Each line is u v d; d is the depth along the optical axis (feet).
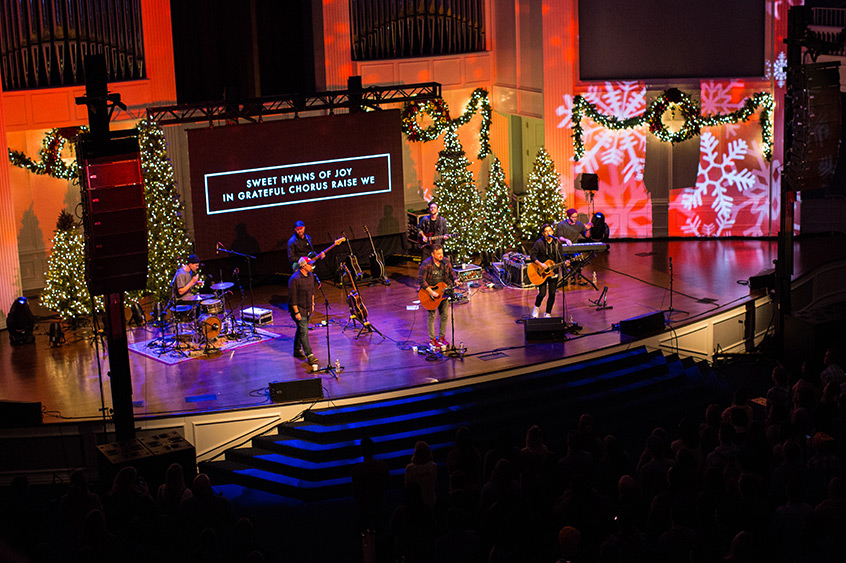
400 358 46.39
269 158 55.52
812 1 71.26
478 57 68.33
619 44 65.62
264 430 41.34
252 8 62.03
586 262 52.80
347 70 64.18
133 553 25.67
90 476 39.86
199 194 54.03
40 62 56.80
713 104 65.92
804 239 66.44
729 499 24.49
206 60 62.39
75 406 41.45
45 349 50.03
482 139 69.77
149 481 34.65
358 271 56.49
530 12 64.95
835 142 47.37
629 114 66.23
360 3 63.26
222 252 55.36
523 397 42.98
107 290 35.78
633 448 41.37
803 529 23.79
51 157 58.18
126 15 57.72
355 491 30.94
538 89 65.46
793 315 49.90
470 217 62.28
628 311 52.21
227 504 28.32
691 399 45.80
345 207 58.49
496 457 29.58
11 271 53.83
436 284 46.26
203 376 44.96
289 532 35.06
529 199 65.26
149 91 59.72
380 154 58.75
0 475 39.99
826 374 39.37
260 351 48.49
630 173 67.62
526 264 58.03
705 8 64.90
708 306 52.34
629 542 22.67
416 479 29.91
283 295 58.75
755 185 67.41
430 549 26.17
